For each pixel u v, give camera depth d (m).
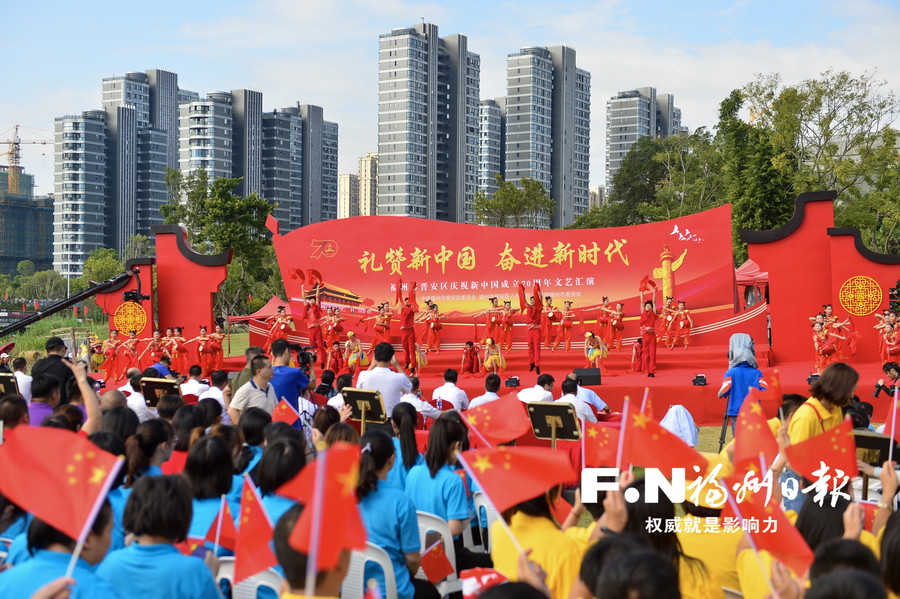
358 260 22.66
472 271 22.08
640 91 147.62
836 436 3.79
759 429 4.12
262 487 4.59
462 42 119.44
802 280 19.06
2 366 15.62
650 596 2.32
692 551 4.12
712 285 20.73
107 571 3.42
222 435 5.56
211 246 54.84
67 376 8.34
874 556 2.85
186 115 129.25
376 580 4.42
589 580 2.84
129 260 21.25
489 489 3.30
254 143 132.38
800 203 19.05
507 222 57.28
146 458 5.07
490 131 131.62
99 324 45.56
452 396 10.91
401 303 22.14
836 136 40.19
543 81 127.62
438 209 120.44
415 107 114.94
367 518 4.69
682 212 54.81
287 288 22.95
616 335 20.53
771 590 3.09
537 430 8.41
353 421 9.57
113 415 5.63
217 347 20.55
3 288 103.06
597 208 76.38
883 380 15.23
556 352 20.59
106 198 138.62
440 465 5.44
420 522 5.38
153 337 20.45
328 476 2.37
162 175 142.38
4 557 4.09
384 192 115.56
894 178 40.81
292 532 2.77
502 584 2.47
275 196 135.25
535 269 21.77
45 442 3.14
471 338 21.89
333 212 153.62
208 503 4.60
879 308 18.25
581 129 135.12
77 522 3.02
